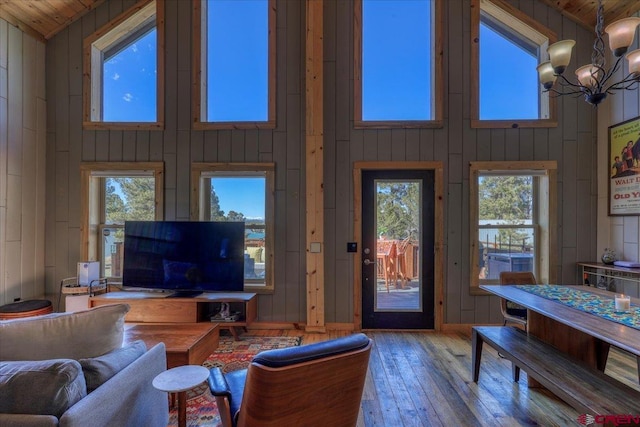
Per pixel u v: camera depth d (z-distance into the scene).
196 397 2.45
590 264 3.63
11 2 3.52
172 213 3.99
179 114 4.00
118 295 3.63
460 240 3.88
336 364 1.39
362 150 3.91
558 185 3.86
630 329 1.80
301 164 3.93
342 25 3.93
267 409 1.29
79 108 4.03
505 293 2.67
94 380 1.42
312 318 3.83
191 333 2.57
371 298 3.93
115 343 1.70
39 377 1.23
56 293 4.00
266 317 3.93
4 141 3.56
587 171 3.87
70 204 4.01
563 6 3.80
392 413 2.24
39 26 3.88
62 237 4.01
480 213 3.96
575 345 2.44
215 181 4.03
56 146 4.03
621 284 3.44
